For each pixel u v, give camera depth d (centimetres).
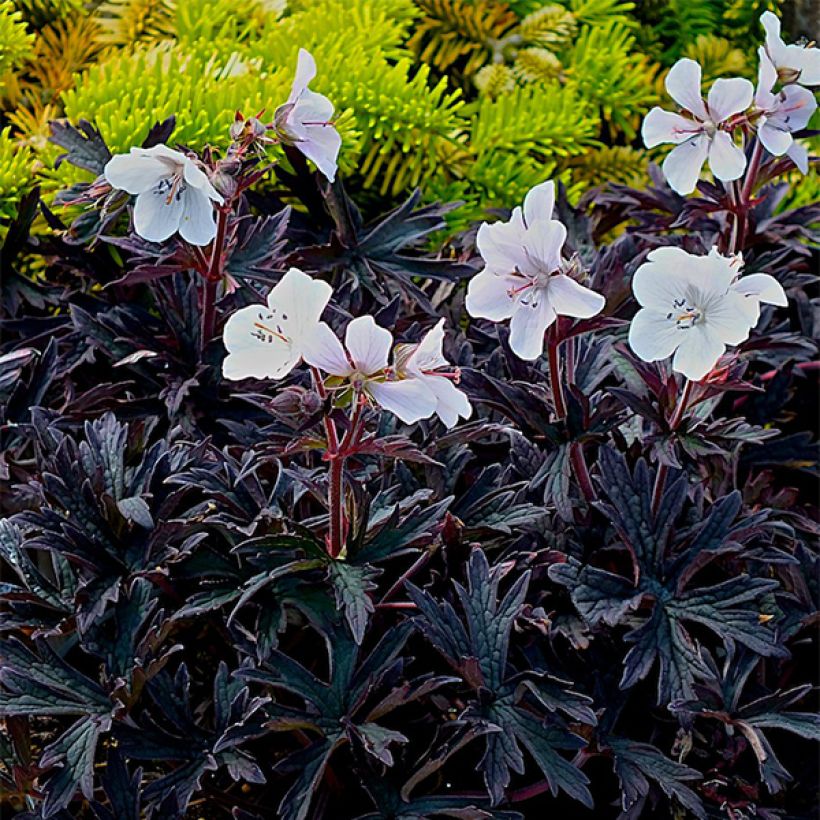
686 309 69
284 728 69
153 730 71
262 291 80
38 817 71
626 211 90
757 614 71
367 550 71
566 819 74
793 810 73
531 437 78
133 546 73
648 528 72
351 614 69
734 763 72
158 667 70
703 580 75
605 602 71
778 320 86
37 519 72
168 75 90
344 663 70
